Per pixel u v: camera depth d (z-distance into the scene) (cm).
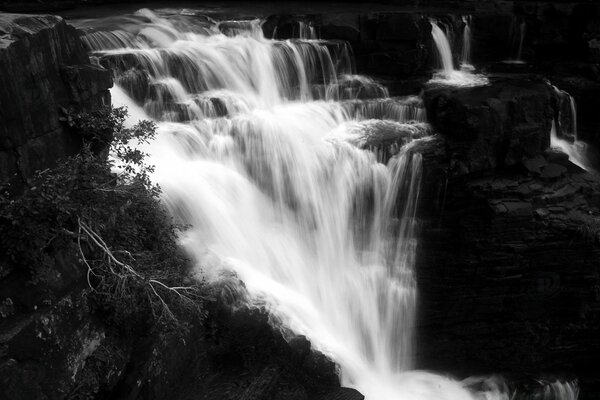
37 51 966
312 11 2152
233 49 1698
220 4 2302
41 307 887
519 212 1446
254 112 1617
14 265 887
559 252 1457
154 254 1085
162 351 1034
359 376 1352
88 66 1085
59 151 1012
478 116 1540
